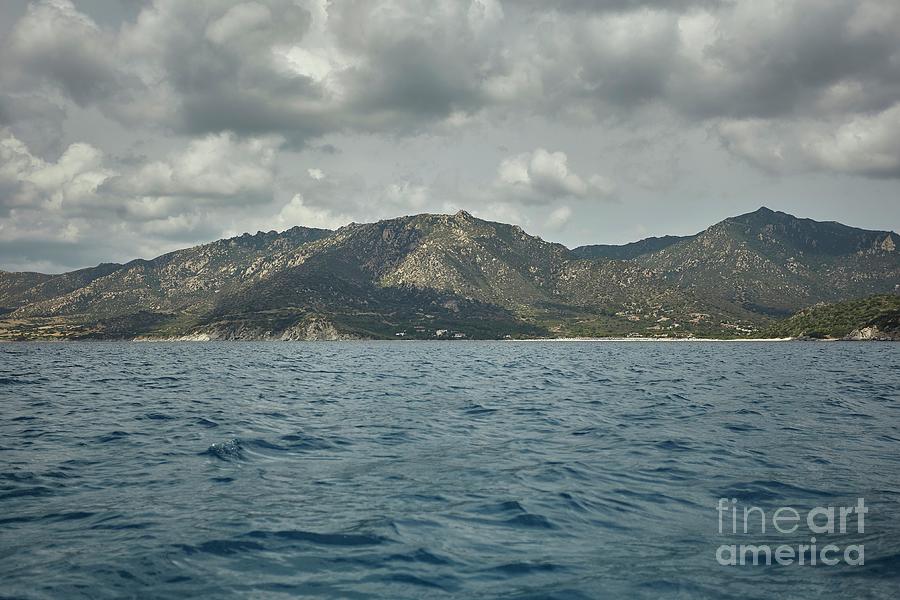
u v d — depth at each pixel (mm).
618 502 19203
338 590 12617
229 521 17234
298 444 29266
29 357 162500
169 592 12508
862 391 56781
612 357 153625
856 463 24812
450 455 26688
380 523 17000
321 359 148125
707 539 15742
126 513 18094
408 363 123438
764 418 38031
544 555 14617
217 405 45969
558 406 44750
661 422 36375
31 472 23422
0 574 13391
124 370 97438
